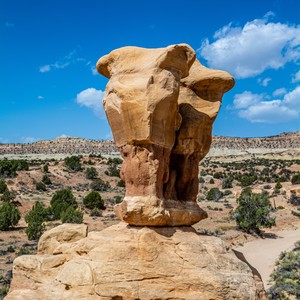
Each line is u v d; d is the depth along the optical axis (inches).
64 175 4402.1
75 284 451.2
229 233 2253.9
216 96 581.6
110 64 542.3
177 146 539.2
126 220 486.6
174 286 448.1
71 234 622.2
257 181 4571.9
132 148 487.5
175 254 469.7
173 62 490.0
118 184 4207.7
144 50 525.0
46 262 521.7
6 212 2316.7
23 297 483.8
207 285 442.9
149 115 468.1
